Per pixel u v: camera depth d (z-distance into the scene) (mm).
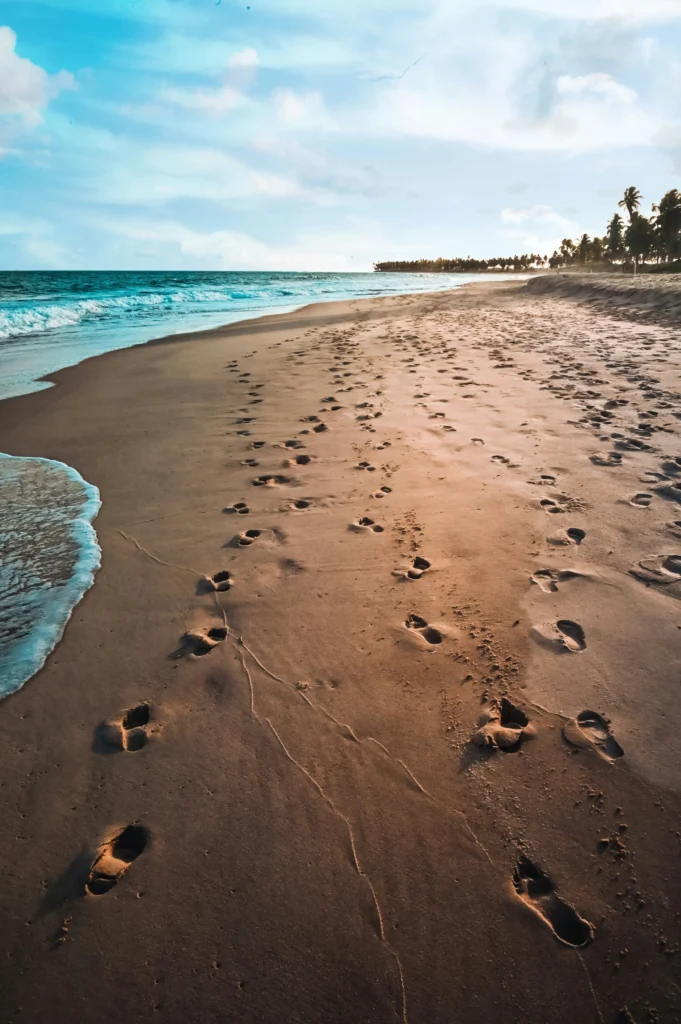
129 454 5199
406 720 2229
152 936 1580
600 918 1571
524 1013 1396
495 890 1650
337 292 32875
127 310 19656
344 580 3121
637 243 68438
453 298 25922
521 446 4867
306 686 2412
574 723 2172
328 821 1859
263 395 7066
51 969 1521
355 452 4934
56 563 3418
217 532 3703
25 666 2598
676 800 1866
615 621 2686
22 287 31797
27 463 5039
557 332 11734
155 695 2410
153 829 1868
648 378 6977
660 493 3885
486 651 2553
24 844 1839
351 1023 1392
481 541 3416
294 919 1601
